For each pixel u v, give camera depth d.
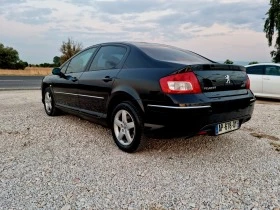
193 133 3.14
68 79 4.99
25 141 4.23
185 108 3.03
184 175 3.07
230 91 3.52
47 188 2.73
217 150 3.91
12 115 6.11
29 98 9.39
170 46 4.49
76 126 5.13
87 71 4.58
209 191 2.72
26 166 3.27
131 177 3.01
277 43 32.97
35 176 3.00
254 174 3.13
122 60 3.94
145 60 3.61
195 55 4.30
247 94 3.75
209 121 3.17
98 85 4.11
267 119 6.18
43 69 47.56
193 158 3.58
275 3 32.69
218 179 2.99
